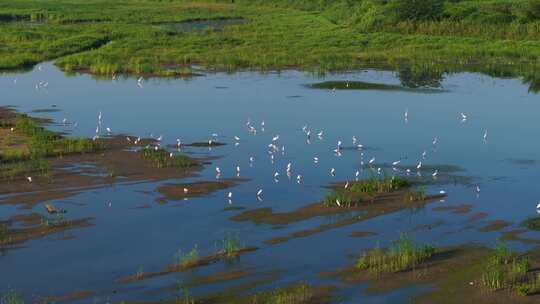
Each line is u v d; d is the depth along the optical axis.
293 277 21.66
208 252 23.56
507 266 22.14
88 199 28.59
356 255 23.27
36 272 22.12
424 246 23.53
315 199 28.80
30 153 34.75
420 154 35.72
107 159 34.28
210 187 30.30
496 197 28.94
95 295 20.59
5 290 20.92
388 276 21.62
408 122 43.03
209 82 57.00
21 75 60.34
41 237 24.80
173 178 31.47
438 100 49.78
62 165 33.16
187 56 67.50
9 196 28.80
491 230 25.38
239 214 27.11
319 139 38.94
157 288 20.98
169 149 36.69
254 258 23.08
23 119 42.75
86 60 65.75
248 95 51.72
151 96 51.34
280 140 38.75
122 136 39.34
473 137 39.25
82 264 22.67
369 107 47.47
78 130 40.88
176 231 25.42
